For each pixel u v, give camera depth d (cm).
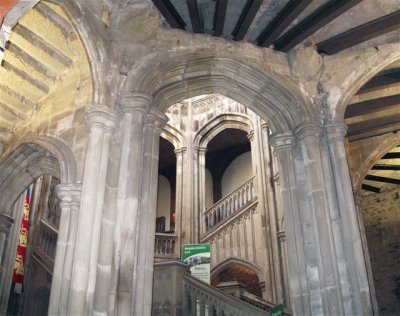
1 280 857
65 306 501
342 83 734
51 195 1277
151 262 556
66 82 709
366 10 668
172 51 676
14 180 758
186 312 719
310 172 658
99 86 597
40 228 1191
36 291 1123
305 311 589
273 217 1154
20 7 377
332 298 572
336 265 599
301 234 636
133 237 538
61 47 668
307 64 733
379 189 1366
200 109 1509
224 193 1705
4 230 761
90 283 491
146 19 670
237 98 752
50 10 607
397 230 1300
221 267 1234
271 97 723
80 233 506
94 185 538
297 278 614
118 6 669
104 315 488
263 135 1298
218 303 700
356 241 611
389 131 1001
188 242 1280
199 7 684
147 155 613
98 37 614
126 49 657
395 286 1259
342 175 661
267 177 1220
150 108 644
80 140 629
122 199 560
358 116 941
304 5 614
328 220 625
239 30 691
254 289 1298
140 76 640
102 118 578
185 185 1376
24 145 712
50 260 1129
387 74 802
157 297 728
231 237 1255
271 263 1111
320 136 699
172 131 1462
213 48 698
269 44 731
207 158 1791
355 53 740
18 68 676
